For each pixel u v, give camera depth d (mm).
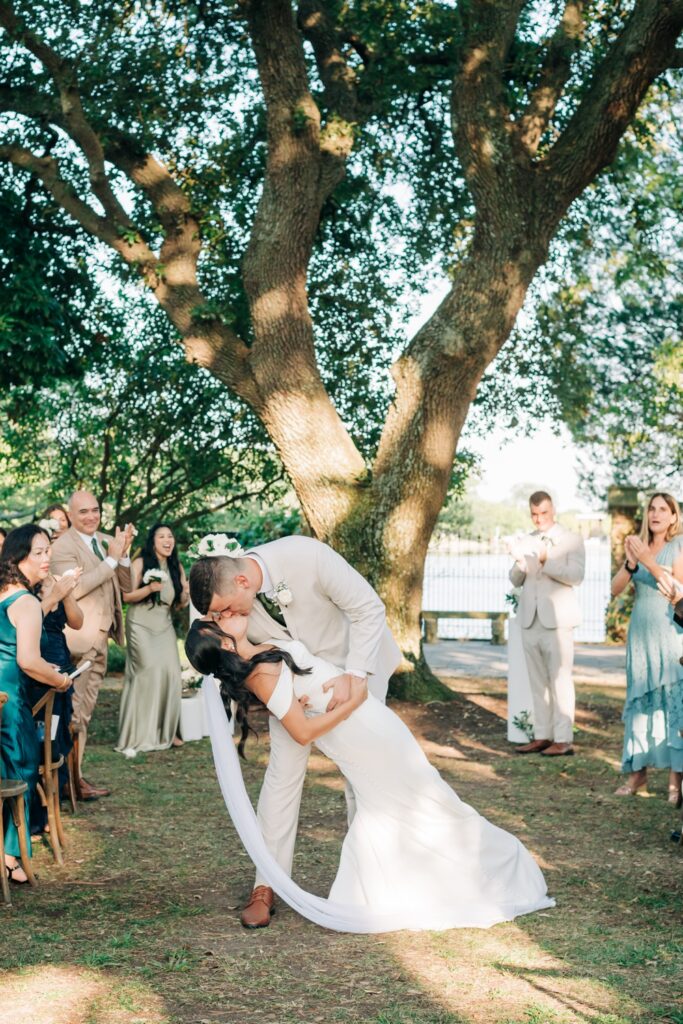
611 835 6074
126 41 11648
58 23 11195
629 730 7031
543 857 5613
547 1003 3670
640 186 14789
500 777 7727
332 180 10945
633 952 4188
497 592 31156
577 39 10430
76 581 5988
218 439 18172
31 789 5230
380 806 4648
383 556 10719
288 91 10375
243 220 13383
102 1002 3688
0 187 12789
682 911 4730
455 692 11000
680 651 6793
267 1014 3594
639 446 21141
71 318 13977
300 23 11812
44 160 11453
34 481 20594
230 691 4441
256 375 10992
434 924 4523
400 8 11180
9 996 3738
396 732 4656
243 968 4043
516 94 11078
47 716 5559
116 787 7367
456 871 4684
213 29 12266
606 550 33500
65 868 5441
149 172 11438
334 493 10867
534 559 8633
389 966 4055
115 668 13922
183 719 9141
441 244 14898
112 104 11641
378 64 11867
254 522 15516
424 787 4668
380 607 4641
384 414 15625
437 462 10719
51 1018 3543
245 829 4590
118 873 5359
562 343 17297
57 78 10492
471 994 3764
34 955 4172
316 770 7988
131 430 18594
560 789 7312
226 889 5105
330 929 4516
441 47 11875
